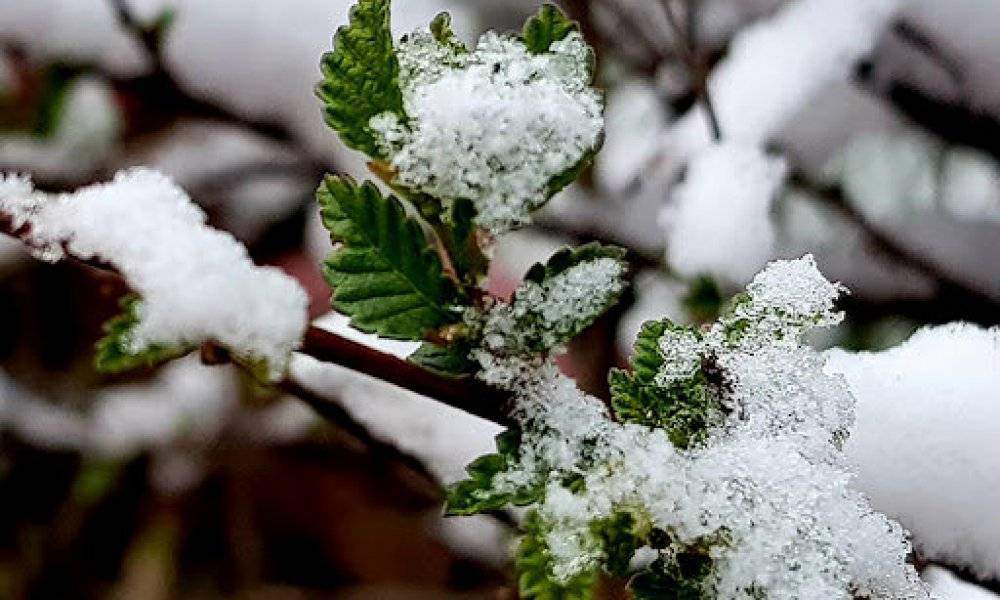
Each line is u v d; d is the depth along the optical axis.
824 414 0.38
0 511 1.16
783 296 0.38
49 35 0.70
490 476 0.36
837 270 0.66
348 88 0.36
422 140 0.36
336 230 0.36
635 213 0.68
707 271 0.60
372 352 0.37
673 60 0.69
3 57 0.72
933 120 0.63
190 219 0.37
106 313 1.10
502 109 0.36
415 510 1.10
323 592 1.13
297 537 1.15
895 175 0.66
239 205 0.80
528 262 0.71
